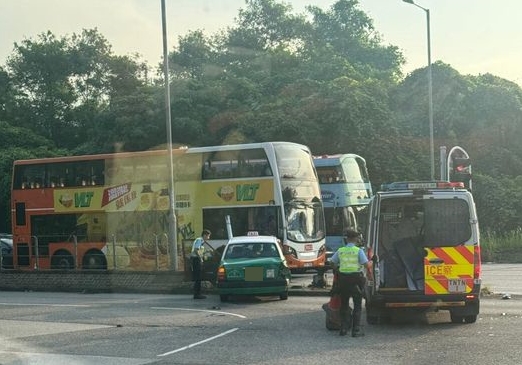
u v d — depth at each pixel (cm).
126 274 2422
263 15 7369
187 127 4972
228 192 2647
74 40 6506
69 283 2538
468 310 1367
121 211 2848
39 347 1210
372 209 1399
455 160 1928
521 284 2203
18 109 6241
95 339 1287
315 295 2017
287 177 2588
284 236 2530
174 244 2470
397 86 5159
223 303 1870
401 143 4484
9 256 3250
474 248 1352
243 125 4709
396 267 1379
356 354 1060
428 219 1360
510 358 998
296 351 1100
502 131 4919
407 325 1377
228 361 1030
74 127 6341
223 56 6794
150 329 1402
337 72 5656
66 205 2958
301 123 4531
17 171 3073
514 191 4212
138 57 6588
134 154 2855
